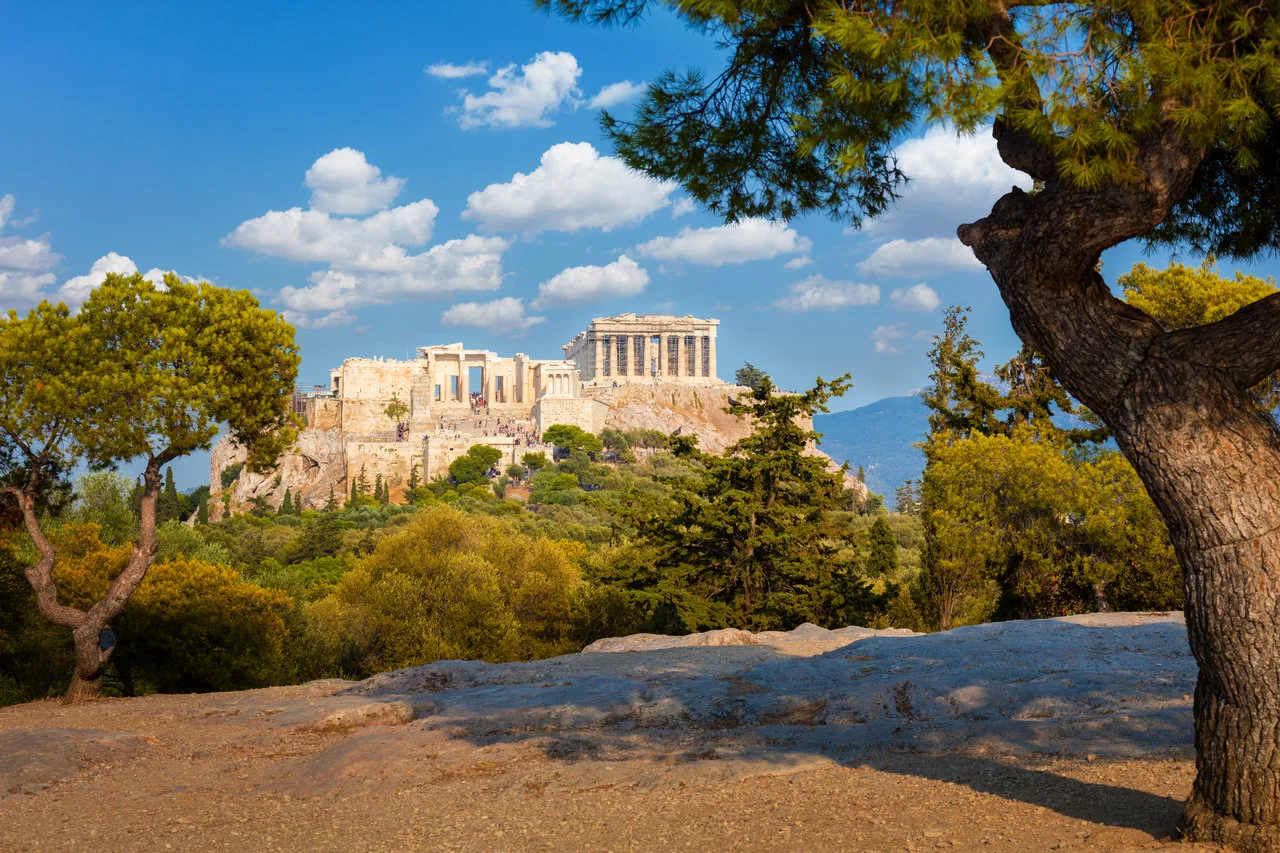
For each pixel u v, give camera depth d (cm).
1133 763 1008
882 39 685
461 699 1596
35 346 2083
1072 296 767
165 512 12300
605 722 1433
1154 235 1163
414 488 15475
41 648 3184
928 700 1377
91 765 1320
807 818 899
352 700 1686
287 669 4144
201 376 2158
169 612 3206
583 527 10706
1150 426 732
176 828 1023
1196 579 730
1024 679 1448
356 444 17012
